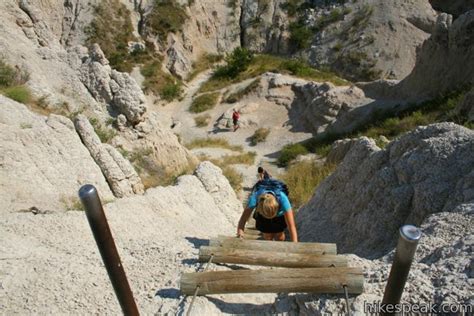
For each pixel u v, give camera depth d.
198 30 33.16
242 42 33.62
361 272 3.35
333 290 3.27
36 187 7.48
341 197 7.77
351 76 28.92
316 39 31.36
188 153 16.12
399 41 28.91
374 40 29.34
